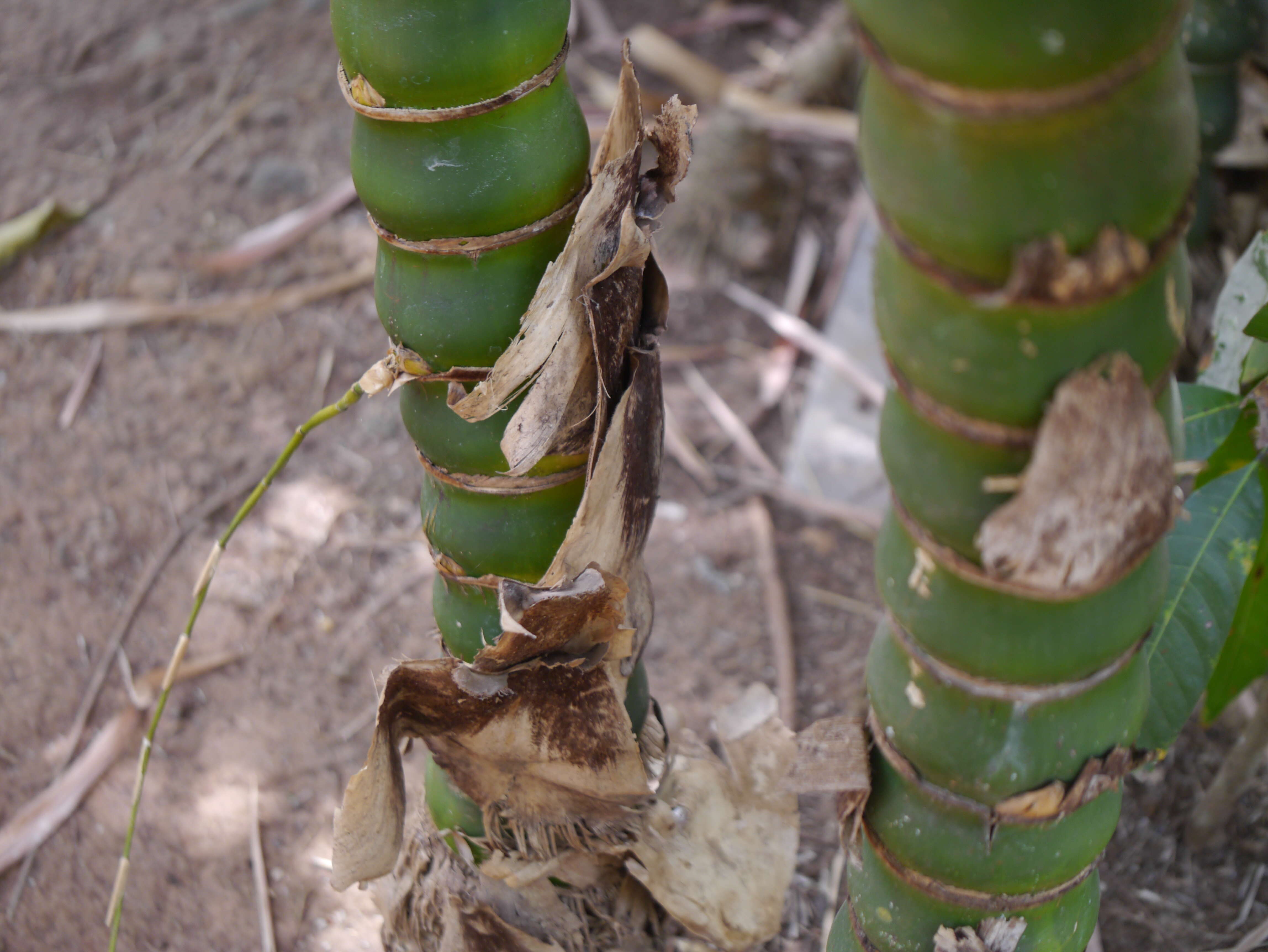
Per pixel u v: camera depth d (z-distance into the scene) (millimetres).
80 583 917
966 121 317
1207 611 529
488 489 472
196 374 1086
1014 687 387
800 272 1153
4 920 695
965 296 333
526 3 409
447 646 526
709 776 556
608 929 578
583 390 451
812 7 1511
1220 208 917
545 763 501
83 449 1022
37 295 1159
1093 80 309
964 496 360
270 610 893
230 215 1234
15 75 1430
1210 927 648
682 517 952
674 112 431
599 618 460
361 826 472
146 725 811
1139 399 342
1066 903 447
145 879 716
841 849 686
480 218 427
